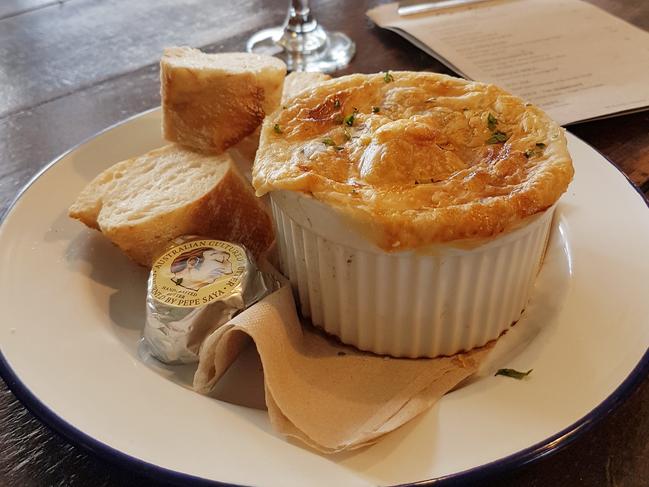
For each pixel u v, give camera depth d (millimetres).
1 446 192
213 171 273
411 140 210
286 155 218
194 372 220
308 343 229
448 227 188
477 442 172
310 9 450
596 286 222
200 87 282
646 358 191
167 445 172
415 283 204
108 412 182
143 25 449
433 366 218
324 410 192
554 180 201
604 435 189
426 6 439
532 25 406
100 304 240
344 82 248
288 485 160
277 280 242
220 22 452
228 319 219
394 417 181
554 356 197
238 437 175
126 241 249
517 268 213
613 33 391
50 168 282
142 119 315
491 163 211
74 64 407
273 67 294
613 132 323
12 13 469
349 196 195
